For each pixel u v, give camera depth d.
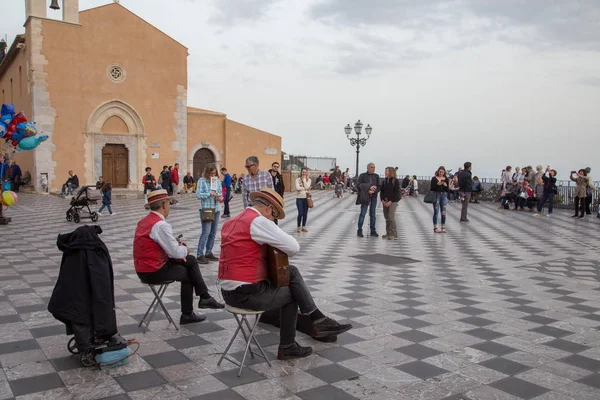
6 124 14.45
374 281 7.74
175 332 5.18
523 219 19.09
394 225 13.23
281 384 3.92
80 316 4.09
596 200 22.73
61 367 4.20
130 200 26.73
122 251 10.20
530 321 5.67
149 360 4.39
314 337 4.93
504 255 10.56
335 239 12.95
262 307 4.24
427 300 6.57
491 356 4.56
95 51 30.34
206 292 5.54
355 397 3.70
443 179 14.44
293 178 38.44
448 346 4.82
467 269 8.88
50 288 6.88
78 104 29.92
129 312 5.86
